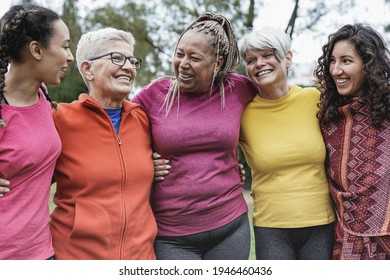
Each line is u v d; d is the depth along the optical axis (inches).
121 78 108.1
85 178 104.2
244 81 123.3
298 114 119.6
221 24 116.8
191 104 115.6
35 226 95.7
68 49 100.7
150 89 118.9
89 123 107.4
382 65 113.0
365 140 111.3
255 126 120.0
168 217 114.7
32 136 94.6
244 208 120.0
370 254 109.2
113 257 104.0
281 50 116.3
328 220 117.0
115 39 109.0
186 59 112.1
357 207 110.8
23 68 96.0
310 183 115.9
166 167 114.0
